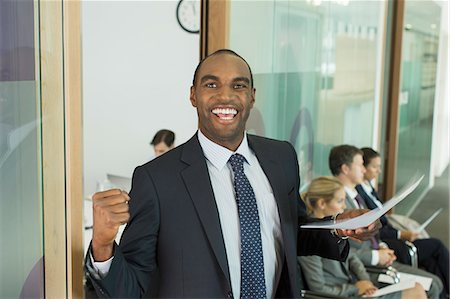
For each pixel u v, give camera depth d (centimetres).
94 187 422
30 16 105
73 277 118
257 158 139
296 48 267
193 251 123
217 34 194
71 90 114
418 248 328
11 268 106
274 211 135
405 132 448
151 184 123
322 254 144
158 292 125
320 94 303
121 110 427
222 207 129
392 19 407
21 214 106
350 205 292
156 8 423
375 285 267
